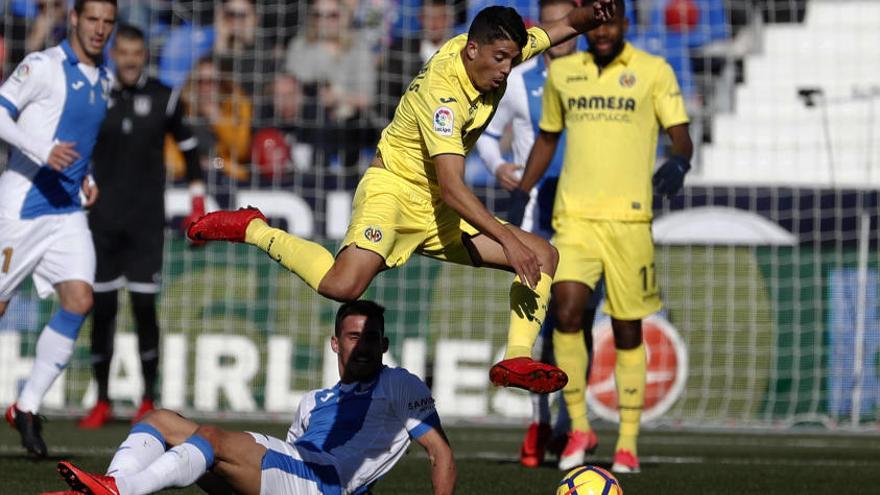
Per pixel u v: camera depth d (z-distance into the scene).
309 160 46.19
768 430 36.31
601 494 17.48
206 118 45.47
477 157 46.16
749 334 37.00
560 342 25.45
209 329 37.66
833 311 36.88
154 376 35.19
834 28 47.97
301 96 46.50
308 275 17.94
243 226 18.72
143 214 34.62
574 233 25.22
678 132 25.02
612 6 18.66
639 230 25.16
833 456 29.39
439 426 17.28
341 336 17.33
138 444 15.55
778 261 37.06
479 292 37.34
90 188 26.33
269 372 37.50
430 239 18.66
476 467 26.12
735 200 37.50
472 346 37.25
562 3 27.14
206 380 37.53
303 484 16.25
